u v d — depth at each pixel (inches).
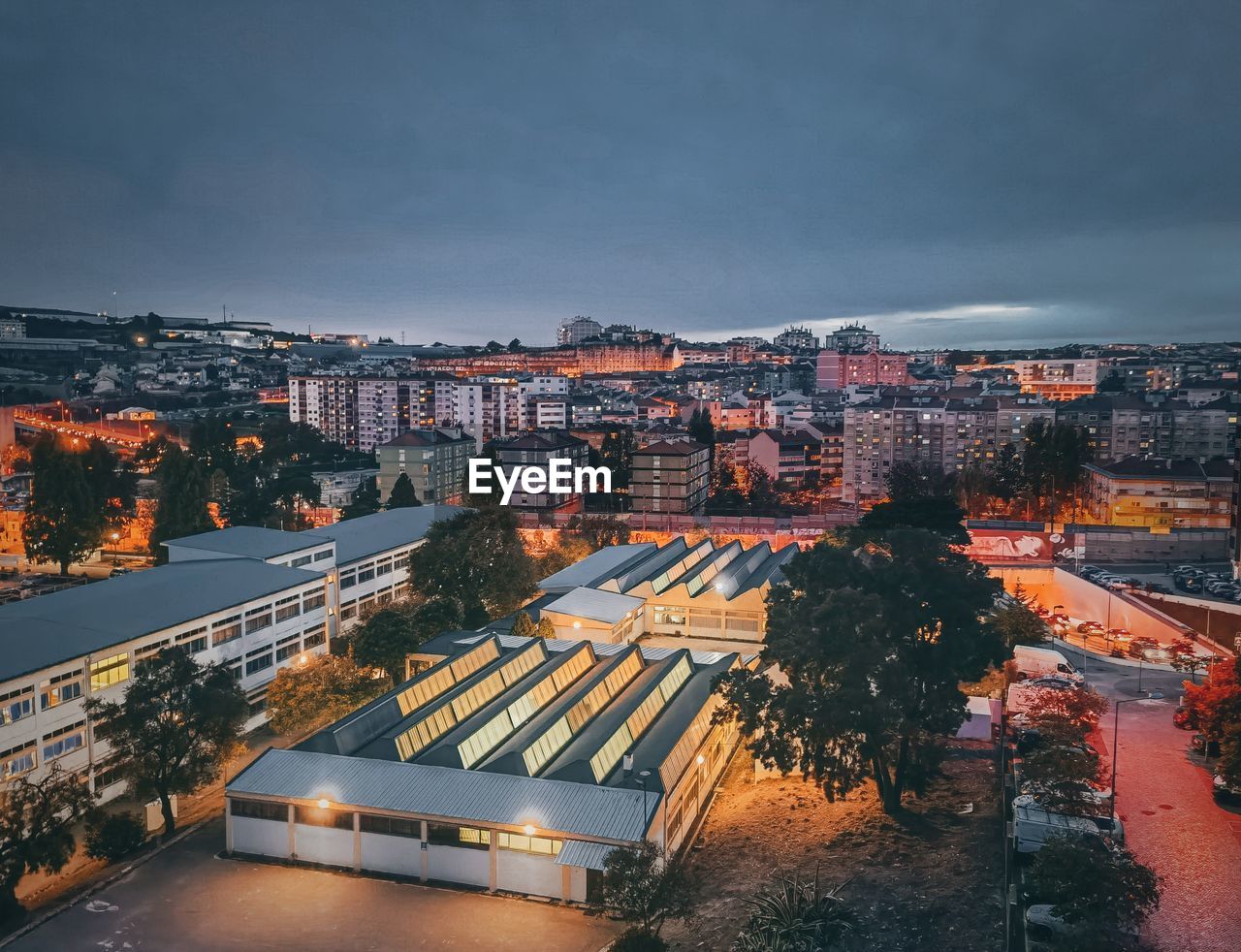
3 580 6043.3
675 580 4808.1
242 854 2536.9
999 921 1916.8
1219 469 6845.5
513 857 2310.5
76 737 2915.8
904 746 2449.6
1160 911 1871.3
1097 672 3671.3
